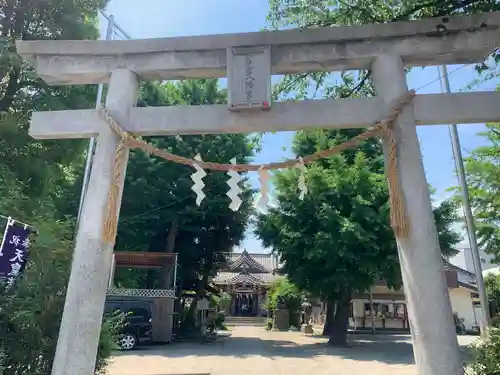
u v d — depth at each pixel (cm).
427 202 440
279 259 1902
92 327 436
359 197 1576
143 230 2025
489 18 477
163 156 488
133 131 493
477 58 497
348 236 1502
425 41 487
